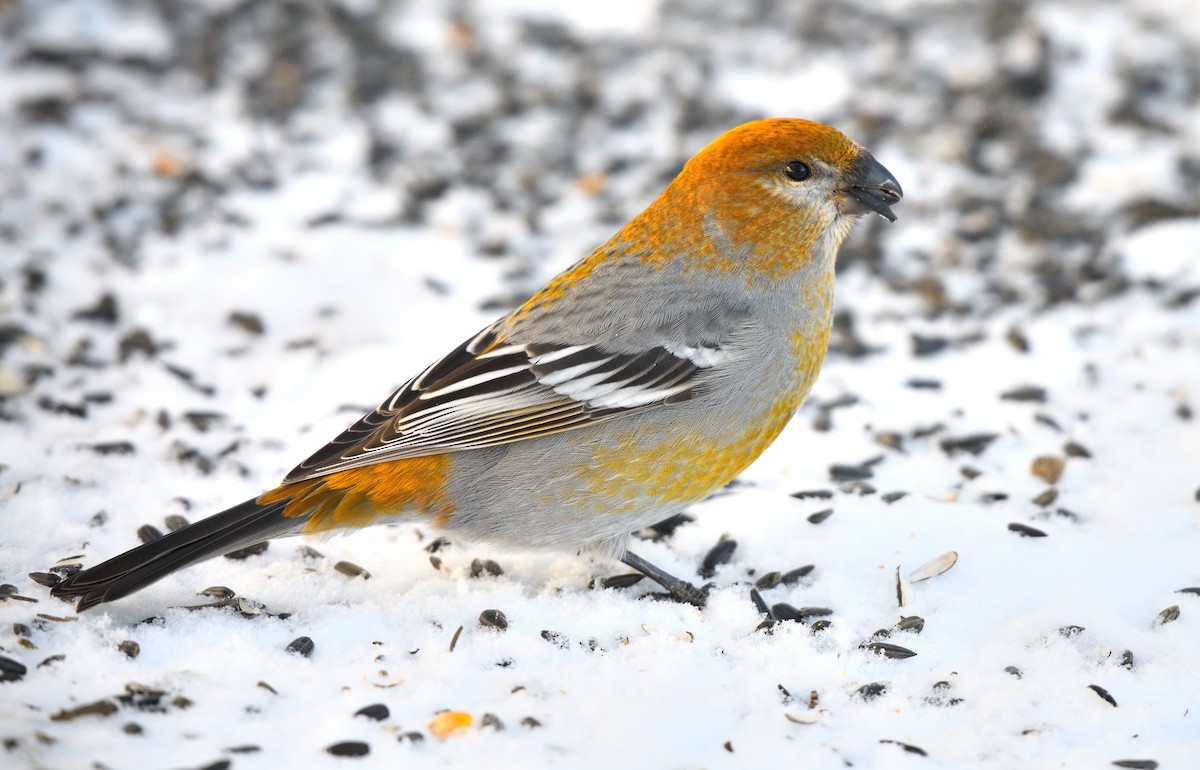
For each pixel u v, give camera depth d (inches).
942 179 644.1
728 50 779.4
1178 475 402.6
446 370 339.0
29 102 692.7
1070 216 607.2
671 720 284.8
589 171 659.4
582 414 332.8
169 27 794.2
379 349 491.5
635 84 743.7
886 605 339.6
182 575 348.5
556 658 313.9
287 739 273.0
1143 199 608.4
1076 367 483.2
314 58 767.1
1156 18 788.0
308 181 638.5
